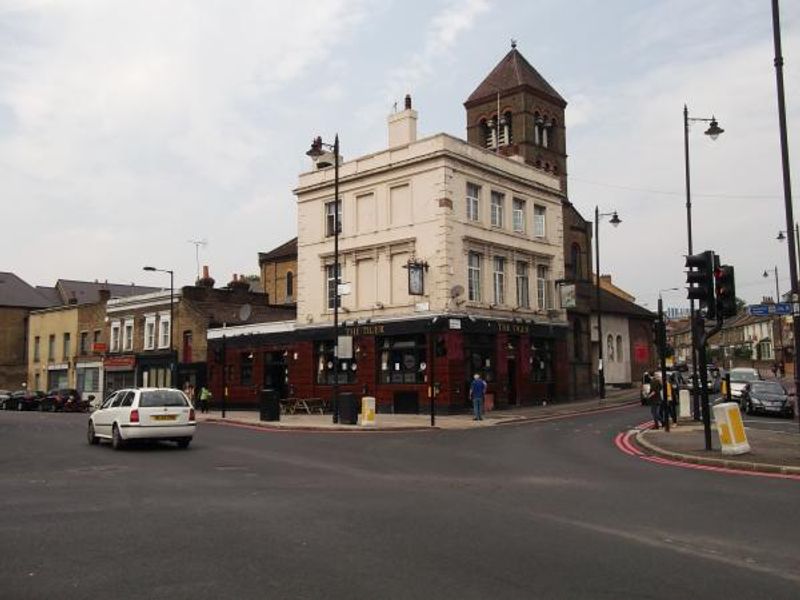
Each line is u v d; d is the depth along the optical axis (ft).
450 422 92.02
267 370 132.77
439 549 24.62
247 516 30.48
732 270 52.21
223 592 19.84
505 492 36.81
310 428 85.10
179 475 44.21
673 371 117.19
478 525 28.48
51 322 193.36
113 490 38.01
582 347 141.79
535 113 174.70
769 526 27.99
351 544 25.38
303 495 36.06
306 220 126.93
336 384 91.76
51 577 21.42
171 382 149.38
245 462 51.39
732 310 51.80
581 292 145.79
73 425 99.35
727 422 49.08
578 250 151.94
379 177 116.06
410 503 33.55
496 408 112.68
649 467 47.09
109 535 26.96
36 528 28.22
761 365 249.55
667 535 26.61
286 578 21.17
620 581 20.81
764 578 21.07
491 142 176.45
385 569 22.12
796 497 34.42
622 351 168.66
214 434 78.59
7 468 48.37
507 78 174.70
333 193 122.93
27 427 94.89
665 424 70.23
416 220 110.73
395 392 110.42
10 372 206.69
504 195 121.70
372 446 63.67
